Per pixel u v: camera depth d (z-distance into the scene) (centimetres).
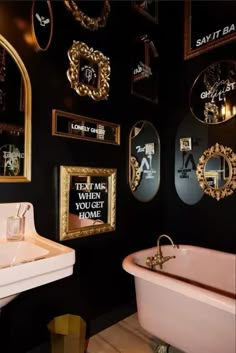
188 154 228
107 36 190
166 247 188
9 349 141
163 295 140
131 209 209
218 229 208
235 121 200
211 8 215
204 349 126
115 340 167
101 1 184
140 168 217
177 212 236
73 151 169
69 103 166
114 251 196
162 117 239
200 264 181
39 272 99
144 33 221
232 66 201
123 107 203
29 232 143
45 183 155
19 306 145
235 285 165
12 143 141
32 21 149
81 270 175
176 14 238
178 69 236
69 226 164
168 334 142
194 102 223
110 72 192
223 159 206
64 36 164
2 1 138
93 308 183
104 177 187
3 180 135
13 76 142
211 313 120
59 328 147
